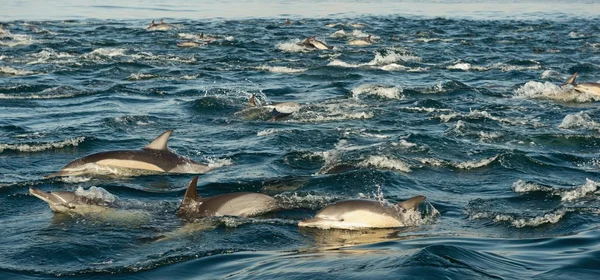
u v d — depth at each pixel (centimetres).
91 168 1772
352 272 1039
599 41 5106
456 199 1594
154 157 1814
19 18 6462
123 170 1780
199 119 2495
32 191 1476
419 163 1867
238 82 3306
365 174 1725
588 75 3584
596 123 2400
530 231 1349
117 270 1172
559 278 1037
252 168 1858
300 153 1948
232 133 2269
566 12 7806
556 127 2381
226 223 1400
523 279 1028
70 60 3928
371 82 3309
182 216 1448
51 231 1369
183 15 7038
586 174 1820
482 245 1243
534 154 1970
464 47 4712
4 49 4284
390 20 6662
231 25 6053
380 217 1384
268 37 5169
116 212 1458
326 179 1703
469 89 3031
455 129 2256
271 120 2456
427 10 7925
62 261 1226
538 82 3116
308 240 1316
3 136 2205
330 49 4512
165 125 2400
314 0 9369
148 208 1497
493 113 2575
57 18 6519
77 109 2659
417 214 1436
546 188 1630
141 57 4075
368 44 4831
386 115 2527
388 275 1007
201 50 4444
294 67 3756
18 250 1272
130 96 2919
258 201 1496
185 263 1197
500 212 1476
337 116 2503
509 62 3956
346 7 8275
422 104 2723
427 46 4741
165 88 3128
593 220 1393
